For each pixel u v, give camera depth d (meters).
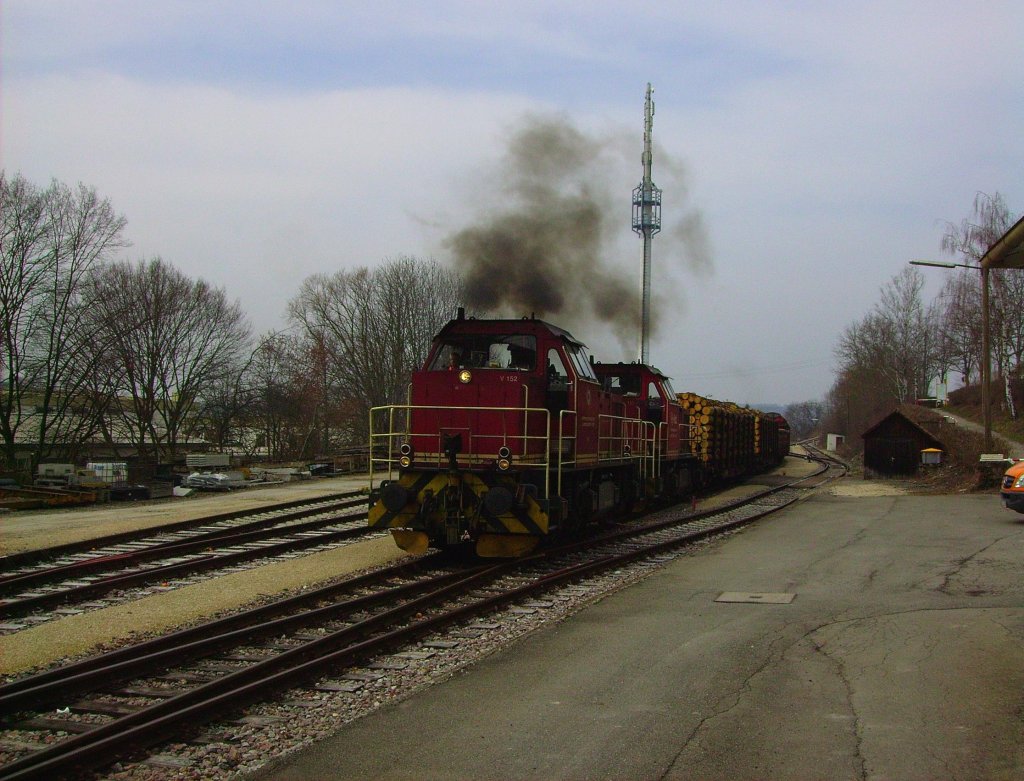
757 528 18.28
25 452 48.56
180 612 9.83
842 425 94.12
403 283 52.19
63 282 39.88
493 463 12.98
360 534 17.11
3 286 37.94
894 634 8.24
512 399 13.15
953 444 35.91
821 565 12.86
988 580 11.10
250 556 13.76
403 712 6.30
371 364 53.91
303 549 15.16
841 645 7.92
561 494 14.21
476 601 10.54
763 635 8.41
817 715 6.03
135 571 12.84
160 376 53.97
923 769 5.04
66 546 14.45
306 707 6.58
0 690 6.49
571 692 6.73
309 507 23.38
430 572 12.96
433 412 13.43
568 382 14.47
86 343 41.50
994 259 19.55
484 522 12.88
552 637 8.53
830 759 5.23
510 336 14.12
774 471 50.41
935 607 9.48
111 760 5.44
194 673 7.46
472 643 8.52
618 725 5.95
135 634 8.84
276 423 62.81
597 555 14.91
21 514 21.34
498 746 5.60
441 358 14.17
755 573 12.30
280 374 61.28
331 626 9.25
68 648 8.27
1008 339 53.22
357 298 55.94
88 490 29.06
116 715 6.43
